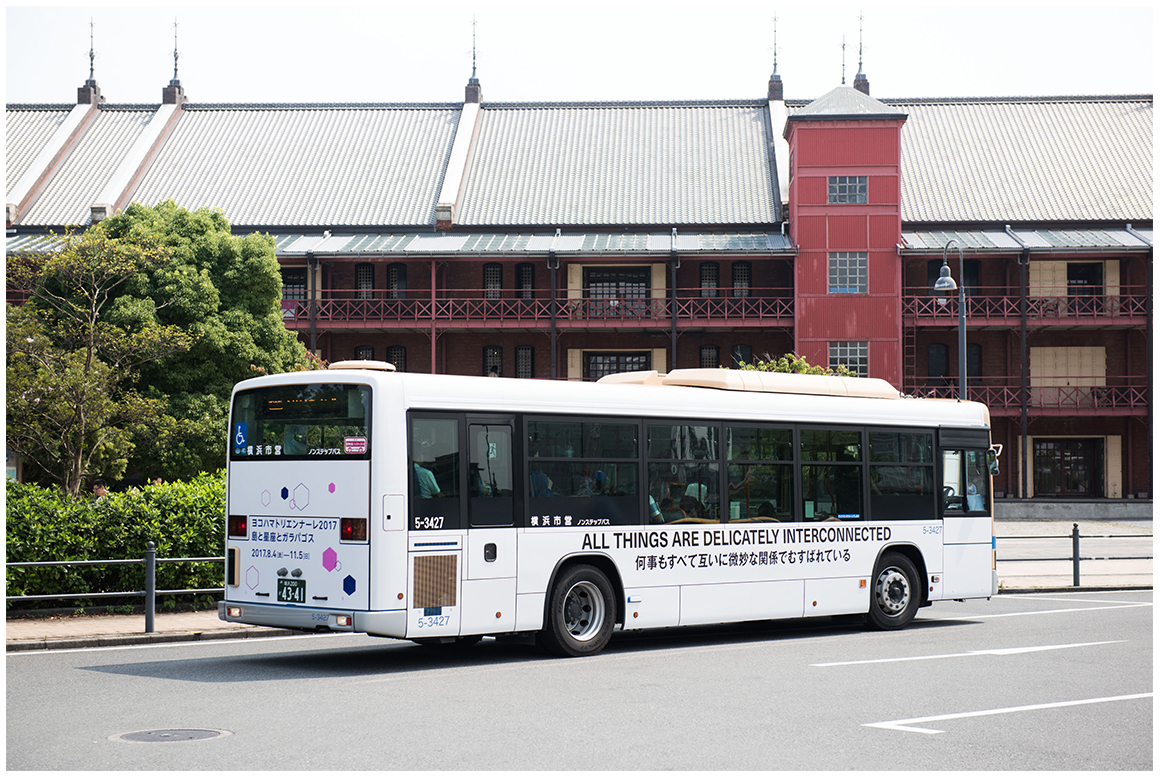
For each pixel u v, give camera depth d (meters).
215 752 7.44
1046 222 50.06
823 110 47.78
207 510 16.31
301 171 54.28
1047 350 50.22
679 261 49.19
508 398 12.20
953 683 10.36
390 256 47.09
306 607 11.52
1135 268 49.53
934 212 50.81
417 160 55.41
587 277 50.56
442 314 48.38
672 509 13.32
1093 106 57.69
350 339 50.38
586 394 12.82
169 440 25.20
